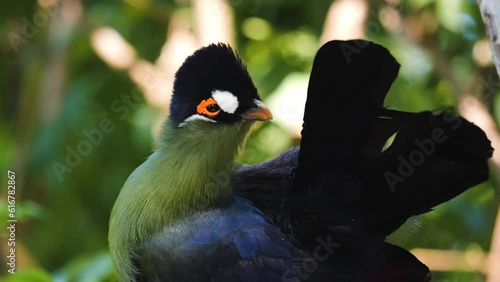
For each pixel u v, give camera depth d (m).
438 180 6.89
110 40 12.81
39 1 13.19
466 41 12.66
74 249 13.63
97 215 13.87
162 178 7.75
